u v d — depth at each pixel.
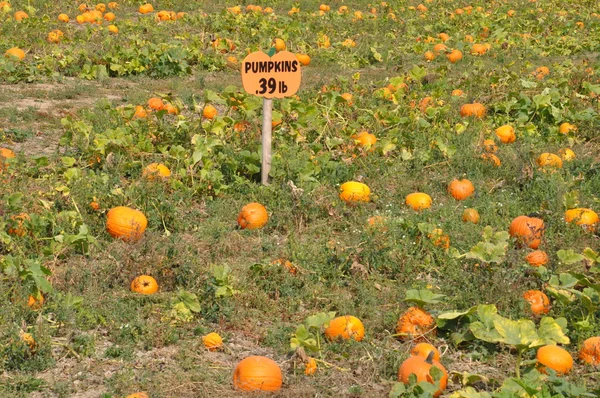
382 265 8.72
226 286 7.92
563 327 7.10
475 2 31.42
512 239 8.92
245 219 9.76
